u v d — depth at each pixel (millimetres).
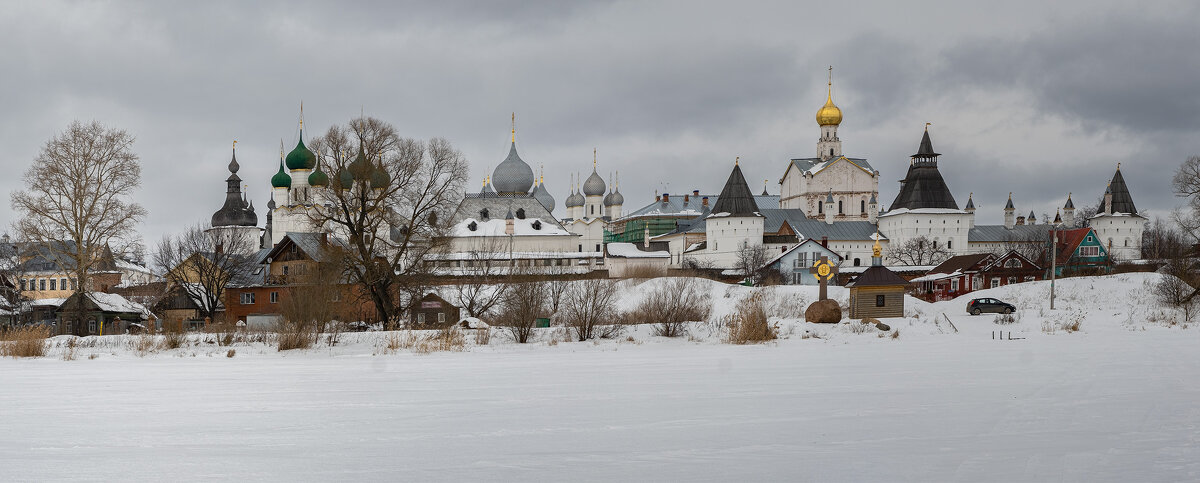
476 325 59000
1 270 92188
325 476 12508
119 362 36000
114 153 76875
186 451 14531
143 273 131875
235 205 172500
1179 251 108062
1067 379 24578
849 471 12508
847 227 181625
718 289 84875
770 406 19516
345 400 21312
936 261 163750
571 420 17672
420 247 62781
